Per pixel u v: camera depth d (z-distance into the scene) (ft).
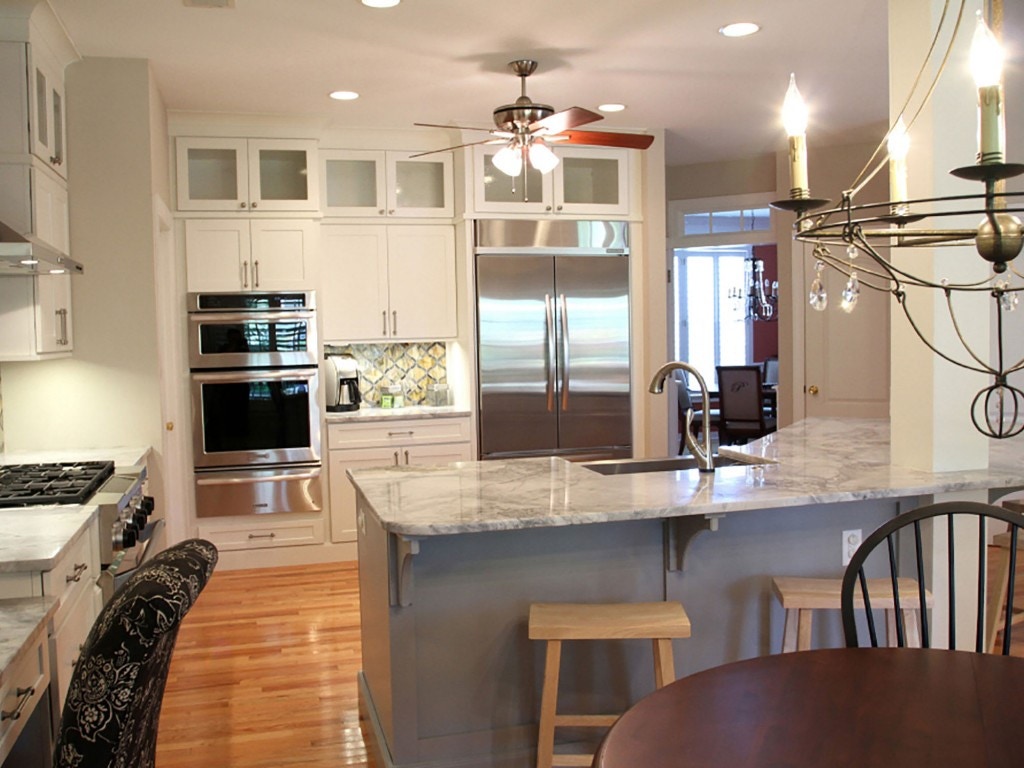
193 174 17.79
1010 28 10.68
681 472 10.37
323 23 12.62
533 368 19.12
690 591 9.53
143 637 5.21
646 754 4.61
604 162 19.60
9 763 7.02
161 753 10.14
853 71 15.39
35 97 11.79
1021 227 4.36
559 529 9.13
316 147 18.13
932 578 10.01
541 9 12.25
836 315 21.65
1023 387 13.06
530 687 9.14
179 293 17.65
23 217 11.74
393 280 19.19
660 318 19.67
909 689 5.37
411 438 18.71
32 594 7.13
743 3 12.19
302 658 13.03
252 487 17.97
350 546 18.60
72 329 14.06
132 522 9.98
